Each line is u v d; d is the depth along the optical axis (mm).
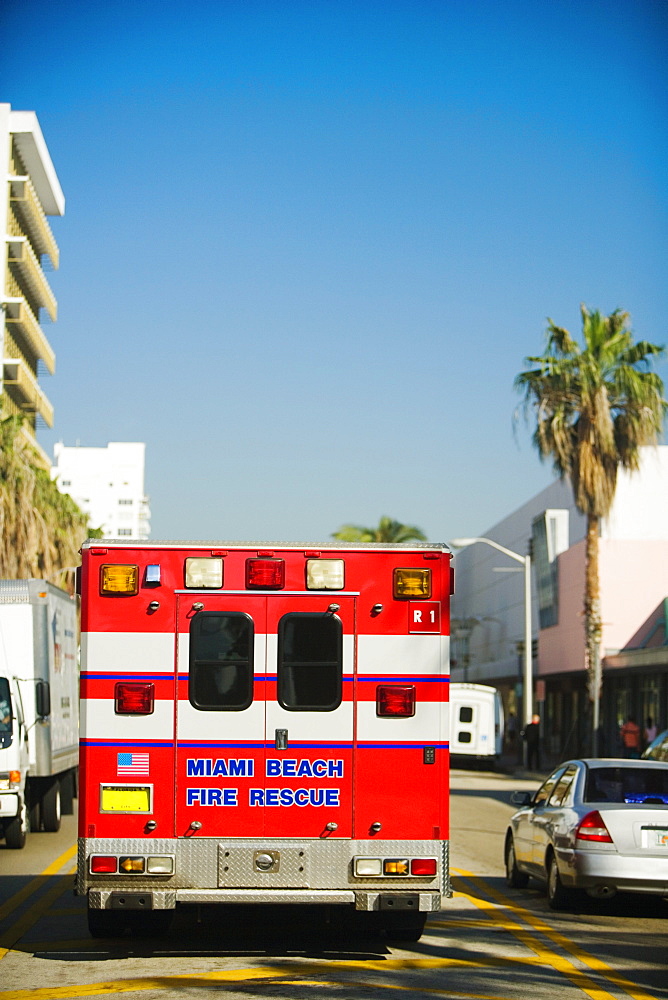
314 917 12172
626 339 39125
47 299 95562
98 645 9719
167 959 9953
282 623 9812
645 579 44281
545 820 14008
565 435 38344
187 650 9734
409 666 9844
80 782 9672
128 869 9516
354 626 9844
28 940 10867
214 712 9695
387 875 9648
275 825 9648
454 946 10812
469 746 45406
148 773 9633
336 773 9711
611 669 41125
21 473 47312
